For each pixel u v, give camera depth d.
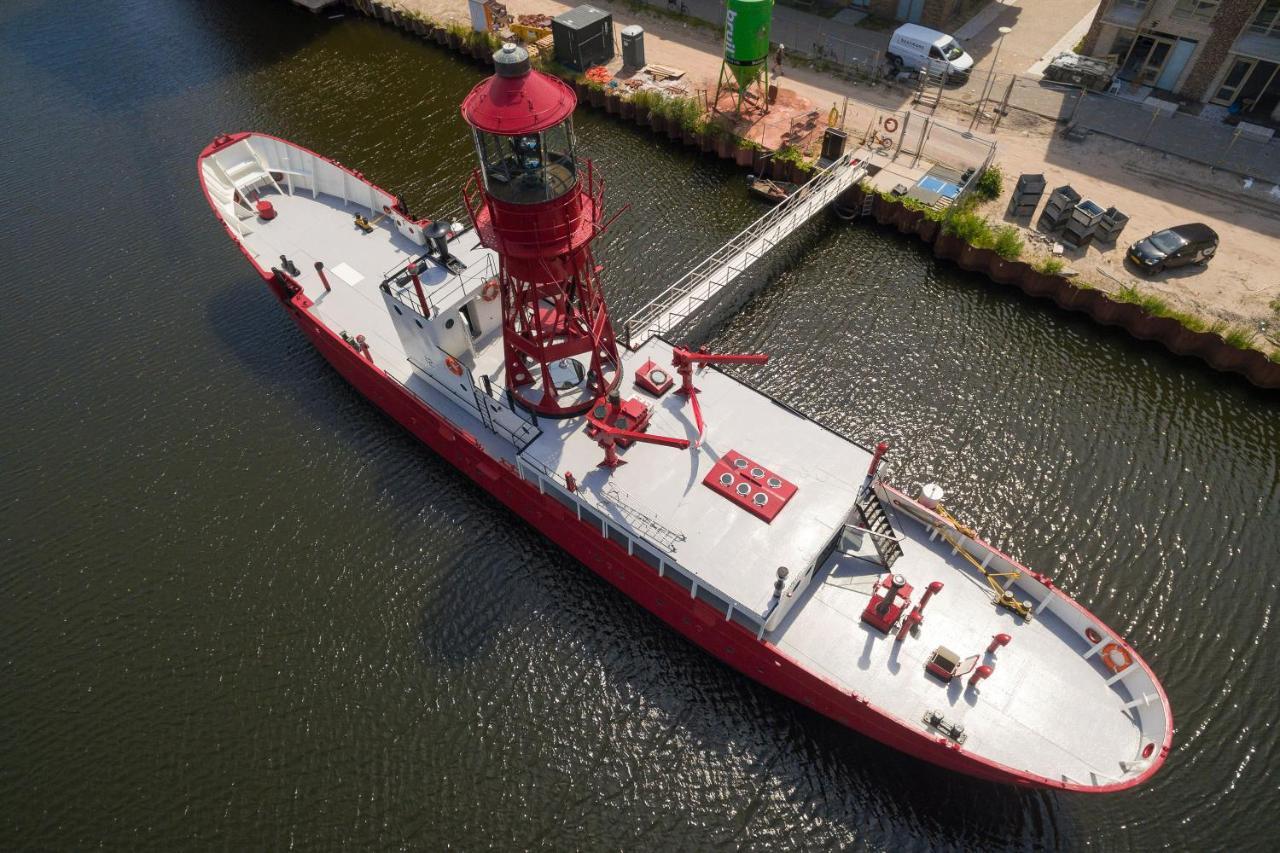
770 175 38.19
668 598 21.89
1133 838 19.50
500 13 48.50
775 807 20.31
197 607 24.53
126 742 21.83
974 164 36.31
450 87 46.06
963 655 20.23
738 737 21.39
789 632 20.67
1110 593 23.56
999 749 18.72
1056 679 19.78
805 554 20.78
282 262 29.81
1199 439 27.22
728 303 32.47
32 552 26.00
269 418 29.36
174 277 34.75
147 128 43.59
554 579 24.67
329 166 32.62
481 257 26.30
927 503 22.11
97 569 25.52
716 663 22.73
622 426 23.16
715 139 39.38
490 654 23.17
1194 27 36.44
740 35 36.88
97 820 20.55
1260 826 19.50
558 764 21.14
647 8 49.53
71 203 38.75
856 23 46.50
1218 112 37.66
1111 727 19.02
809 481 22.38
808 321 31.73
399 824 20.25
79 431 29.20
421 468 27.62
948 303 32.19
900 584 19.61
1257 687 21.61
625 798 20.55
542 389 25.02
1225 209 33.28
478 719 21.95
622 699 22.19
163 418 29.48
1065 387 28.97
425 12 50.56
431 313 23.28
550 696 22.31
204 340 32.06
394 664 23.08
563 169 20.00
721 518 21.55
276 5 55.06
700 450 23.16
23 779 21.28
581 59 43.81
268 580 25.03
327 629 23.88
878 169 36.41
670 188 38.34
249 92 46.22
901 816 20.02
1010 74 41.25
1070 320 31.25
